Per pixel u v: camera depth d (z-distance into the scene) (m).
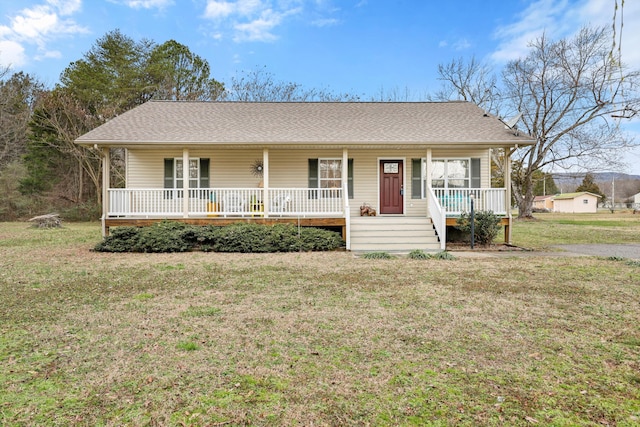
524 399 2.58
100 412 2.41
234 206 11.51
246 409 2.45
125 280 6.42
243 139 11.15
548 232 16.17
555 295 5.37
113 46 25.83
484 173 13.04
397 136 11.59
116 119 12.66
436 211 10.90
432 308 4.74
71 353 3.34
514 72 24.12
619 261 8.31
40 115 24.45
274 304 4.92
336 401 2.55
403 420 2.33
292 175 13.11
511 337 3.75
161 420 2.33
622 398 2.60
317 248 10.30
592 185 59.31
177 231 10.25
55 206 27.09
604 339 3.70
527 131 24.20
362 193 13.14
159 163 13.01
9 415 2.36
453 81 27.22
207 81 29.20
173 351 3.38
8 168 27.84
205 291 5.65
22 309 4.69
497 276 6.70
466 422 2.31
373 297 5.27
